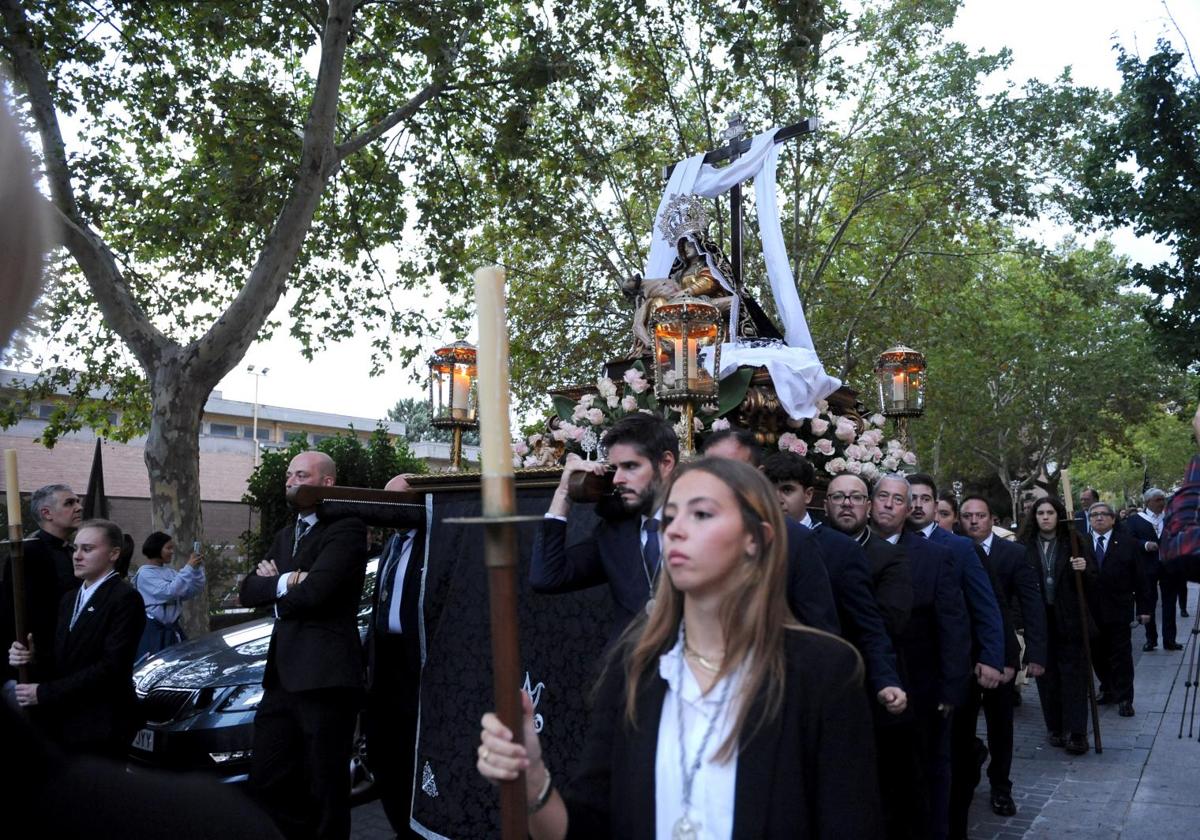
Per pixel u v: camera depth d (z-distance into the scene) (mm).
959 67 17688
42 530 6156
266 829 779
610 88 15156
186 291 14703
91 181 11531
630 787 2141
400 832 5621
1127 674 9219
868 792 2045
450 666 4918
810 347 7105
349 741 4906
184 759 5879
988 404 30000
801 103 16203
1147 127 11539
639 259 17672
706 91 15531
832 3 15570
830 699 2070
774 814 1978
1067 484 7871
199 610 10742
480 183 16156
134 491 28312
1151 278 11750
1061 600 7969
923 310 19656
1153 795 6402
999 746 6379
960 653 5199
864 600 4457
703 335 4980
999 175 17062
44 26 10805
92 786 712
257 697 6035
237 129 12734
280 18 12352
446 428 6344
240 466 32469
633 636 2365
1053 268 18750
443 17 11117
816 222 19266
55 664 5004
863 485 4984
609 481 3920
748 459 4062
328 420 39281
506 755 1517
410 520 5262
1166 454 51500
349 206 14391
